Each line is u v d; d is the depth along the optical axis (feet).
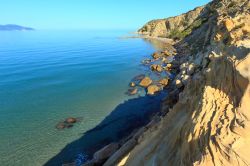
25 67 281.95
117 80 208.23
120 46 474.90
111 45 506.07
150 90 167.63
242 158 36.06
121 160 73.31
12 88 196.24
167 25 603.26
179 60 242.78
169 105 119.75
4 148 107.86
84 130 121.29
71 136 116.06
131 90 175.32
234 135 39.01
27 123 131.54
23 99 169.68
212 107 47.80
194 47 245.45
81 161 96.94
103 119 132.36
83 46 506.89
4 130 124.06
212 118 45.37
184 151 46.91
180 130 53.62
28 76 236.02
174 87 156.04
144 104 148.87
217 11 251.19
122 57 332.60
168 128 62.49
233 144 37.78
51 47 501.15
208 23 279.69
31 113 144.77
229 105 45.44
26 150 106.11
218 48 76.74
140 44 488.44
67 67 276.21
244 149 37.01
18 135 118.62
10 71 260.42
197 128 46.34
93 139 112.47
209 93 51.57
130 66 263.08
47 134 118.52
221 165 37.17
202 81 65.16
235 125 40.01
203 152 40.73
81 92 181.06
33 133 120.37
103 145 107.24
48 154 102.78
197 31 324.39
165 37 567.59
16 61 325.42
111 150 90.58
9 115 142.61
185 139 48.49
